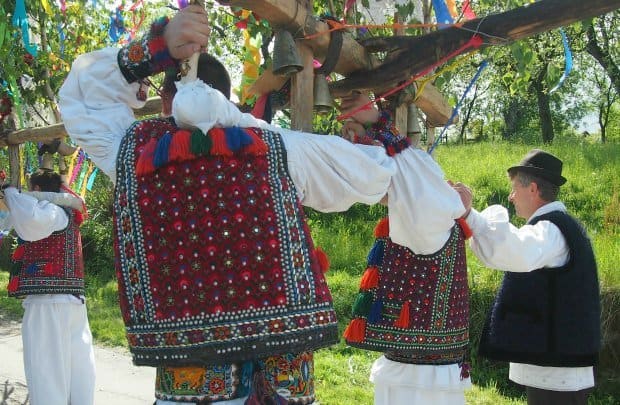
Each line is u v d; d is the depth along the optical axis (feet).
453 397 8.09
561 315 9.10
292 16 6.06
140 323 4.98
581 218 25.44
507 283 9.59
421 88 7.75
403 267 7.55
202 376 5.00
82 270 13.64
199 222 4.87
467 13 8.80
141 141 5.26
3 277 32.99
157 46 5.52
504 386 15.33
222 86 5.86
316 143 5.41
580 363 9.09
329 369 16.56
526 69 9.55
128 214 5.11
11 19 11.30
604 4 5.98
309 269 5.07
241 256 4.84
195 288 4.81
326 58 6.67
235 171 4.95
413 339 7.50
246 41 8.51
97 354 19.11
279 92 7.39
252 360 5.08
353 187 5.55
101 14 15.56
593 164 32.01
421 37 6.95
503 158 36.06
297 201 5.22
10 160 13.73
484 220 8.18
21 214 12.14
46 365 12.75
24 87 14.15
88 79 5.69
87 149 5.59
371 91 7.69
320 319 4.99
